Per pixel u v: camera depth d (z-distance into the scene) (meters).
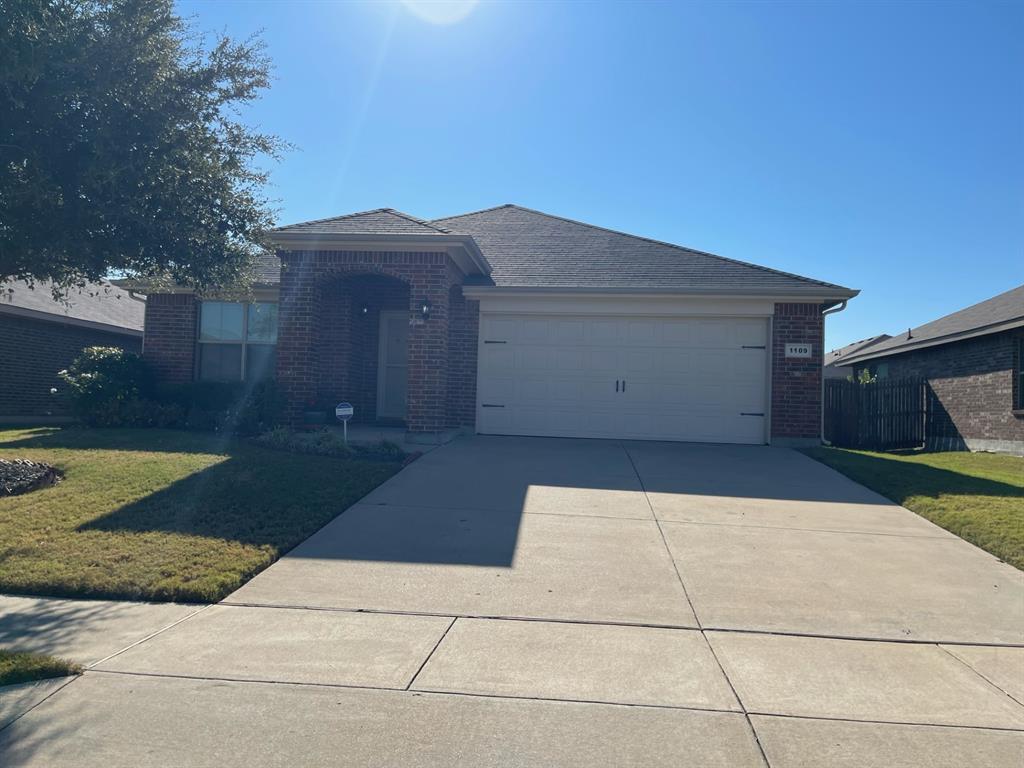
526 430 14.49
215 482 9.21
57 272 9.57
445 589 6.22
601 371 14.41
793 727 4.04
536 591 6.20
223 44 9.48
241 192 9.90
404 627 5.41
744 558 7.17
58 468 9.95
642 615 5.71
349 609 5.77
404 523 8.09
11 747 3.74
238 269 10.35
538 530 7.95
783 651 5.09
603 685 4.52
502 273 15.18
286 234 13.15
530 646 5.10
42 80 8.02
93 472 9.67
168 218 9.05
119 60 8.33
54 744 3.77
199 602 5.91
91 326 20.91
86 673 4.59
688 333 14.27
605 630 5.41
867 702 4.36
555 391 14.47
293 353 13.46
